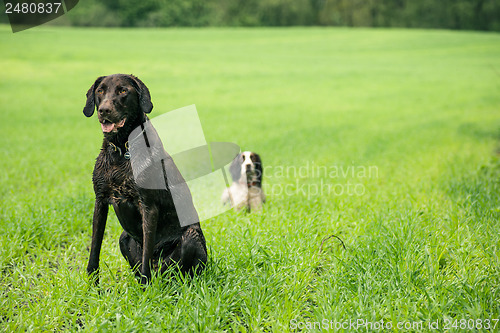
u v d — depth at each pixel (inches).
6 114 831.7
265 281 190.4
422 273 193.9
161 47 1844.2
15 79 1179.3
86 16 2822.3
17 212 279.1
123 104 167.8
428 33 2351.1
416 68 1520.7
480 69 1483.8
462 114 904.9
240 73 1407.5
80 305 179.8
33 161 478.3
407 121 836.0
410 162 480.4
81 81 1183.6
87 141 613.3
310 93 1156.5
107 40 1946.4
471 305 168.9
